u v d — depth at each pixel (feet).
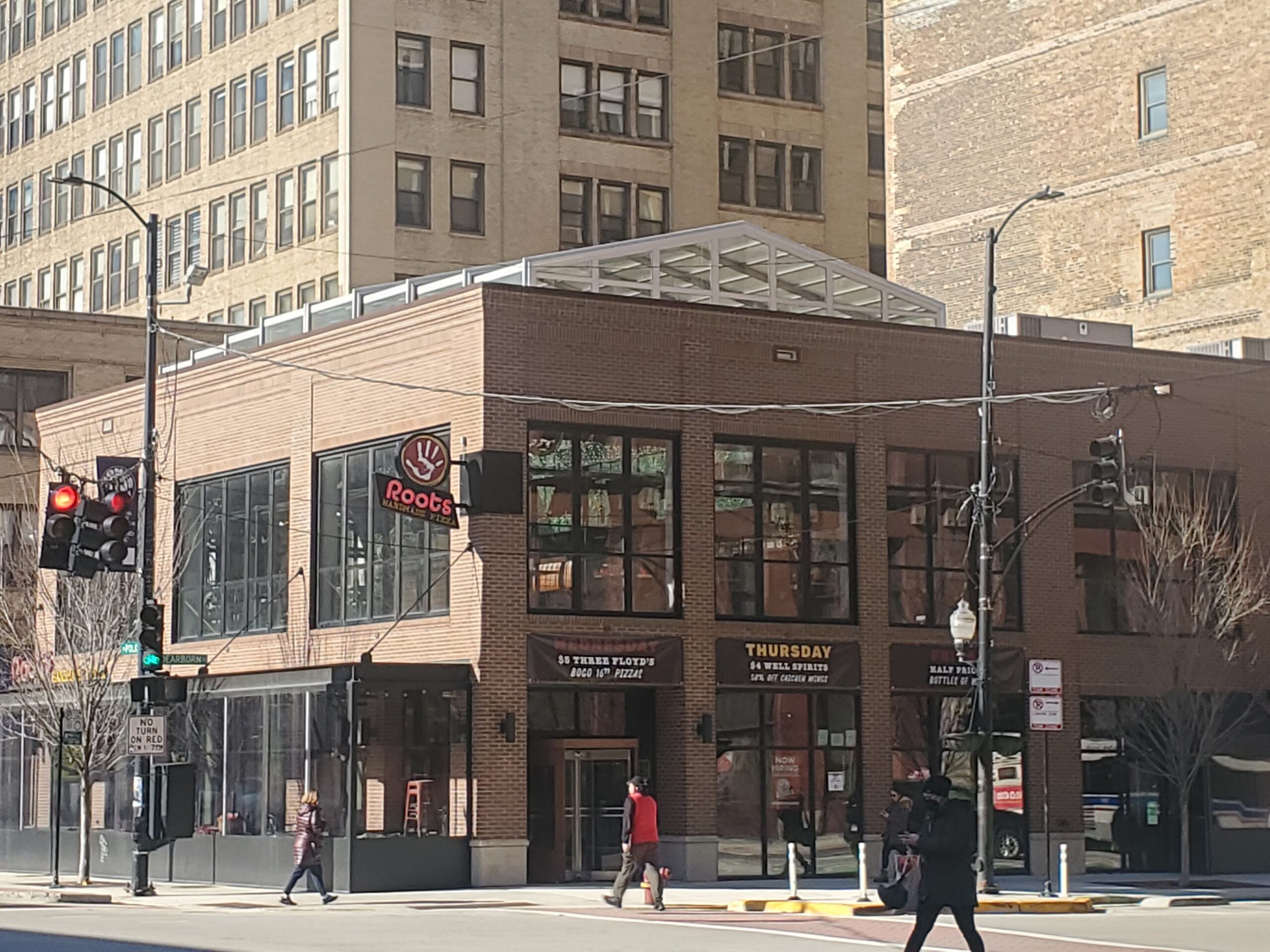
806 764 127.65
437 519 116.98
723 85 230.68
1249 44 169.17
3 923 91.86
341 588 129.70
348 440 129.08
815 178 236.63
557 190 217.36
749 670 124.88
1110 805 138.31
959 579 134.00
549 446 120.88
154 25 243.81
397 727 117.29
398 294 139.74
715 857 122.83
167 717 127.34
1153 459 140.36
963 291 189.37
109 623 134.92
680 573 123.85
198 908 105.50
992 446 118.73
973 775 131.23
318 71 213.46
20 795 150.10
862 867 103.65
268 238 220.02
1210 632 135.03
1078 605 138.10
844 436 130.00
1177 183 173.47
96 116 254.47
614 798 123.54
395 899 108.88
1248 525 144.25
